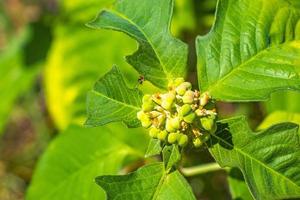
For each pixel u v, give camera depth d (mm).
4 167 750
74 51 603
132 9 331
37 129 752
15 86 684
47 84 621
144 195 311
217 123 309
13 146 784
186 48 319
